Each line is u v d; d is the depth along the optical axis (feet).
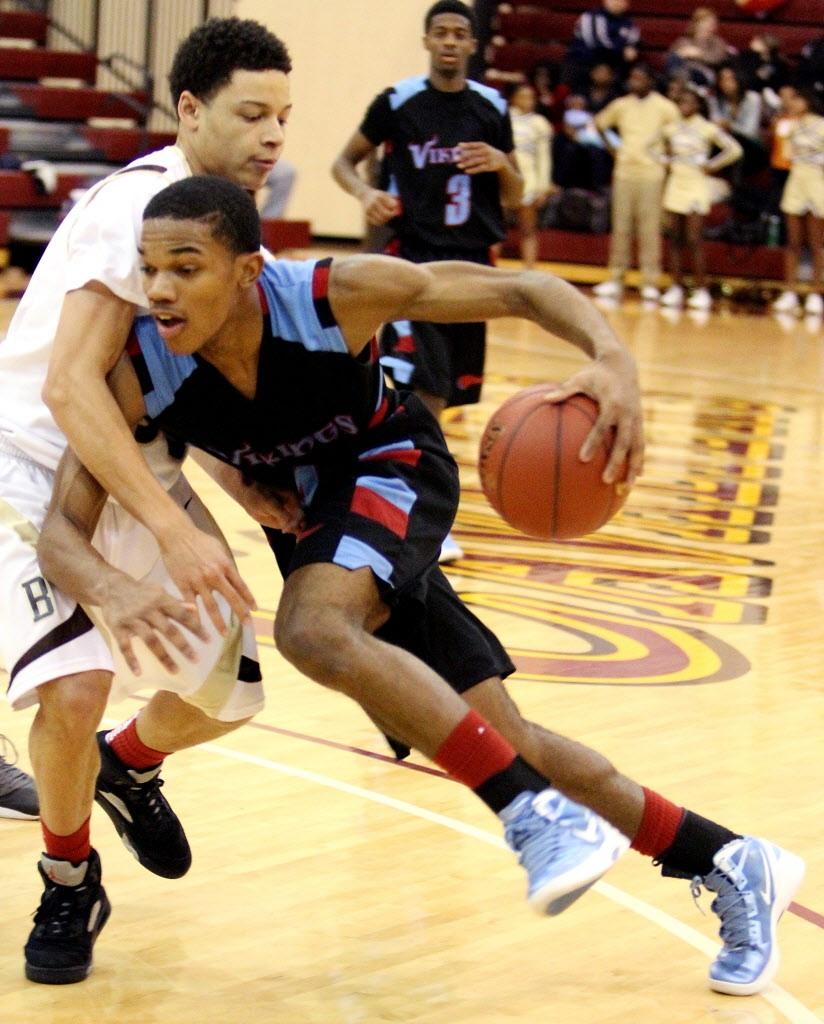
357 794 14.29
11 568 10.13
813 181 58.59
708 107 59.77
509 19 66.28
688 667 18.71
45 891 10.75
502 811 9.29
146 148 57.16
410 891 12.26
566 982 10.82
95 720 10.03
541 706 16.97
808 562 24.43
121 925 11.55
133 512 9.45
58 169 54.19
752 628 20.56
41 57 58.23
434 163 23.66
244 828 13.42
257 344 9.68
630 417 9.87
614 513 10.47
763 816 13.99
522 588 22.04
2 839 13.06
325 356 9.78
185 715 11.44
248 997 10.48
